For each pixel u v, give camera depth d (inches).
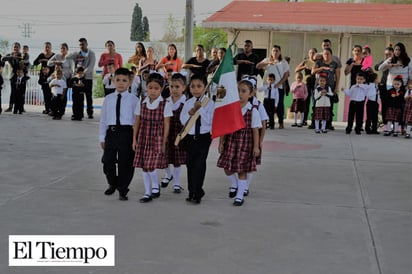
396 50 460.8
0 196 225.9
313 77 502.3
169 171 253.9
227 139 224.7
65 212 205.2
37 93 690.2
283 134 446.0
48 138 386.3
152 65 436.8
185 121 225.0
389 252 170.1
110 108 222.1
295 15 626.5
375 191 252.4
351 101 466.9
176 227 190.1
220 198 233.0
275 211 213.8
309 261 161.0
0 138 379.2
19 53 546.3
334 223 199.3
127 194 235.0
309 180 272.4
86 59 516.7
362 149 375.9
